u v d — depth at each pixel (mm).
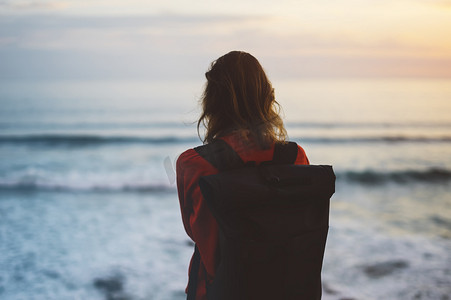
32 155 16844
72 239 6539
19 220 7812
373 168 13992
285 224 1086
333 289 4309
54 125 30516
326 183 1146
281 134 1289
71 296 4316
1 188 10656
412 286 4379
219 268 1148
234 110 1211
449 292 4203
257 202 1056
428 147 19953
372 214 8148
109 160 15961
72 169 14125
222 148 1180
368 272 4805
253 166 1180
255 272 1070
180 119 34312
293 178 1109
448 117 36312
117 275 4910
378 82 131250
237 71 1222
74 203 9219
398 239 6270
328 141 21625
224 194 1030
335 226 7145
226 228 1059
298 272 1113
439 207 8859
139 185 11055
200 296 1262
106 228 7199
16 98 56812
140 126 30016
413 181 11984
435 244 6008
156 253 5777
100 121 33062
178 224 7453
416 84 116375
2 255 5719
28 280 4777
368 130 27859
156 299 4207
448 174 12711
